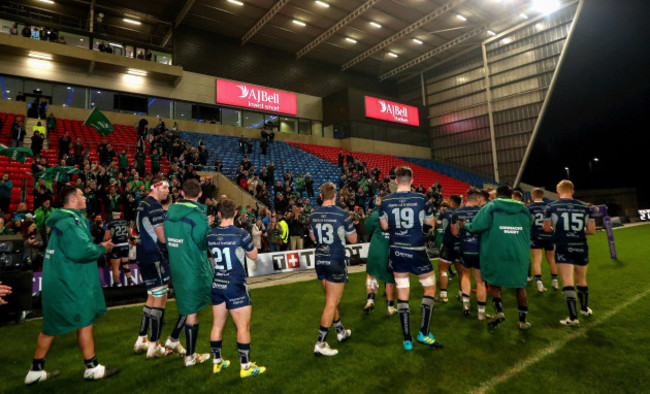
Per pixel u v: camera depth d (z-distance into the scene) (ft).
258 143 77.36
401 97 119.55
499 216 14.10
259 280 27.25
